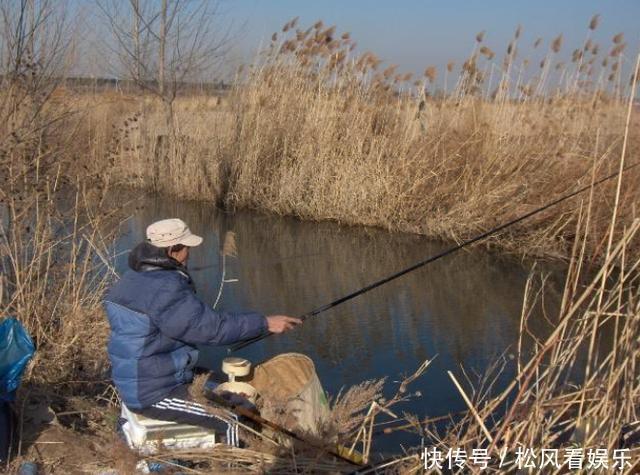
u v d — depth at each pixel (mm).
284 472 3809
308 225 11906
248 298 8109
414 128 11602
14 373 4016
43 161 5891
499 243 9930
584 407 3723
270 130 13211
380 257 9859
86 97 8938
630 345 3357
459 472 3635
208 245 10648
